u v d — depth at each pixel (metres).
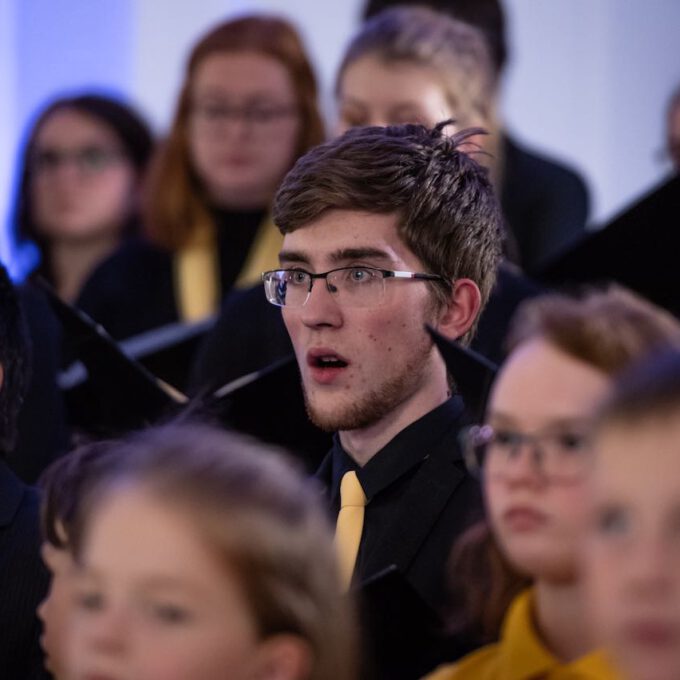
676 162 11.43
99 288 10.87
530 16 14.65
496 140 10.38
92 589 3.96
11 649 6.30
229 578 3.88
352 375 6.33
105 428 7.73
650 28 14.58
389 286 6.34
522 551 4.27
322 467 6.71
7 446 7.09
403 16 9.59
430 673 5.27
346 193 6.36
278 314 8.25
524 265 10.91
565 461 4.23
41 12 14.74
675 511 3.32
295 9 14.87
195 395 8.11
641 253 8.56
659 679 3.33
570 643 4.36
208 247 10.98
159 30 14.83
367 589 5.32
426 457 6.33
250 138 10.93
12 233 12.50
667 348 3.94
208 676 3.86
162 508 3.91
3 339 7.05
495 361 7.83
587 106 14.62
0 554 6.42
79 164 12.36
